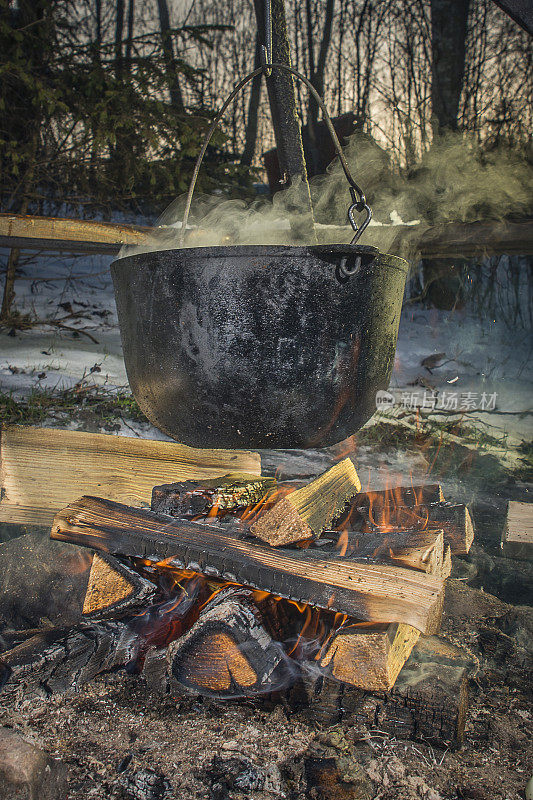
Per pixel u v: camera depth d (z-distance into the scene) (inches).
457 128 315.3
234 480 82.9
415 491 84.0
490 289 299.6
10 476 85.0
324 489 75.8
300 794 51.1
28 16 223.8
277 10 74.9
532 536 87.9
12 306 251.4
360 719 59.6
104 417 158.6
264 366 50.6
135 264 54.0
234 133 422.0
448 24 322.0
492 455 167.2
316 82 395.2
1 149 222.5
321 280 49.9
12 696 61.3
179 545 65.2
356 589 58.6
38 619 77.4
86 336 239.6
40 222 102.3
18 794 45.9
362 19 369.4
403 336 286.2
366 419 58.8
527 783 53.6
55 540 74.9
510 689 68.2
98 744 56.2
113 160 241.1
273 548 65.8
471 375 246.8
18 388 172.2
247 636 60.2
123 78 224.7
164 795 50.4
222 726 58.7
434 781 53.8
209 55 425.1
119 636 66.4
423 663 63.1
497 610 81.3
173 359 52.9
